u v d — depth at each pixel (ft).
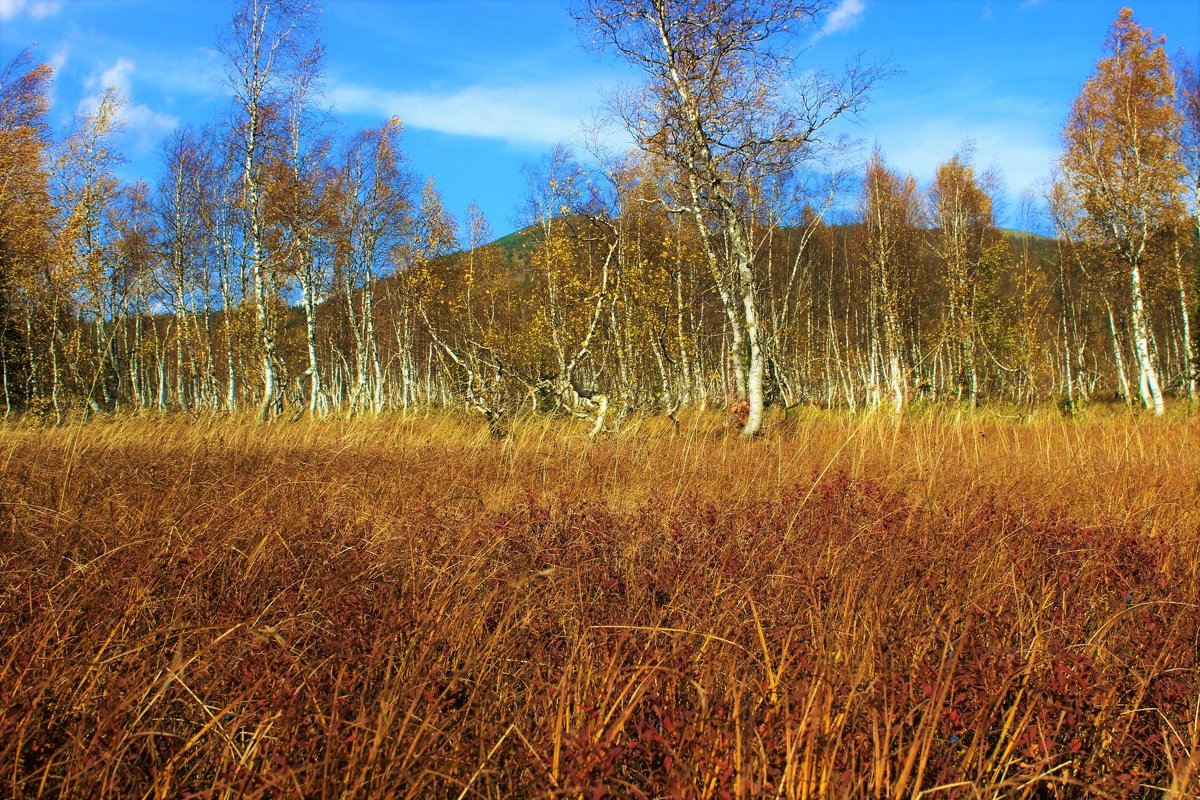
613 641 9.90
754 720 7.93
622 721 7.54
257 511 16.37
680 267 68.23
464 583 11.85
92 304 70.08
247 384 94.84
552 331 64.49
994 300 97.30
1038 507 18.49
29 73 68.08
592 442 34.24
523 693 9.34
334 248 82.69
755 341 41.24
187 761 7.90
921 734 7.78
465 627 10.21
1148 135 68.95
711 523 16.19
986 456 27.81
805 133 42.70
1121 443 32.58
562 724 8.18
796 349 99.45
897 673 8.86
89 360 78.59
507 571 12.50
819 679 8.07
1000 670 9.12
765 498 20.02
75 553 13.01
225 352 102.01
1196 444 34.30
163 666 9.14
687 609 11.05
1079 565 13.97
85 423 45.19
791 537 14.96
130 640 9.78
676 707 8.69
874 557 13.60
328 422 45.98
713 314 92.27
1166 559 14.14
